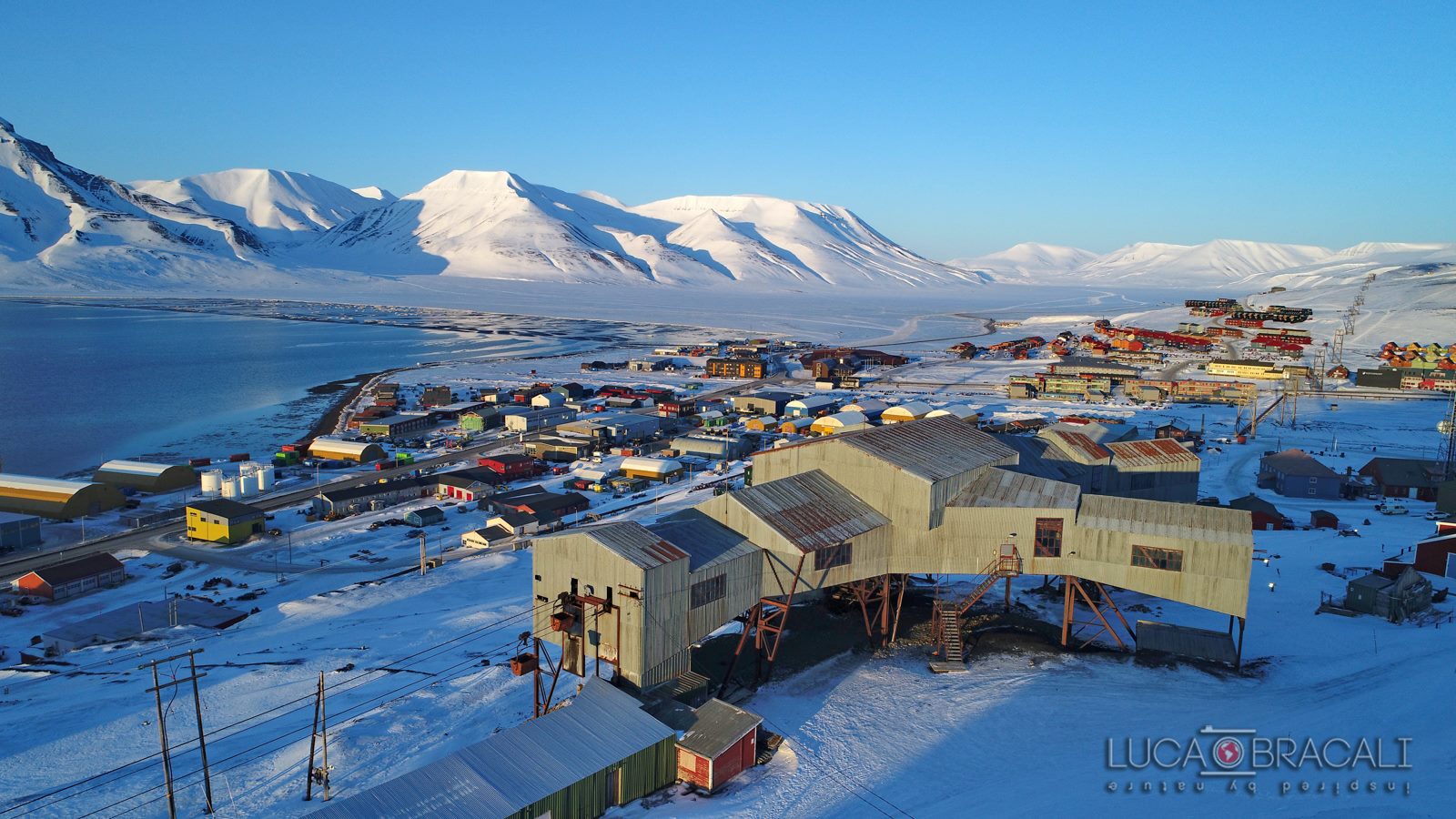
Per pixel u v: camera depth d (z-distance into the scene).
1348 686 44.19
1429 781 33.31
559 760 34.34
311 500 98.06
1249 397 172.50
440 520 92.44
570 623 41.97
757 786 36.56
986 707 43.41
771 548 47.50
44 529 89.38
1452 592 59.44
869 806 34.91
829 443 53.97
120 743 41.88
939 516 51.25
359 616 63.28
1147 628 51.59
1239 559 46.91
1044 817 32.75
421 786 32.09
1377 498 96.50
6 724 44.22
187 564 78.88
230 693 47.81
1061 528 50.31
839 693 45.62
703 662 49.19
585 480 109.12
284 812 35.31
